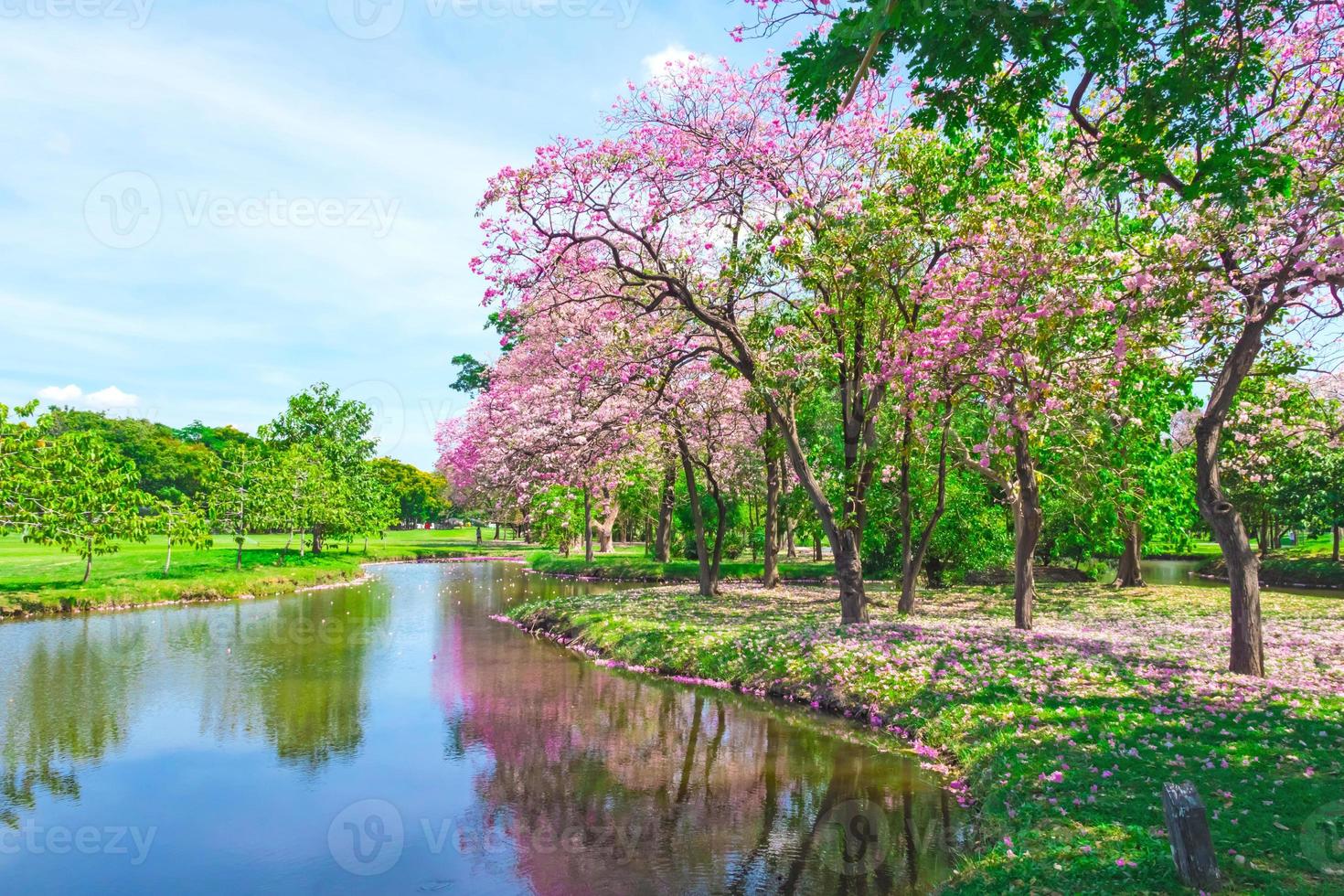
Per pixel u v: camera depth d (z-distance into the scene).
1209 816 6.92
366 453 63.97
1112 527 28.28
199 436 128.88
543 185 16.44
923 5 6.23
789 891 7.46
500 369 31.86
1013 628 18.22
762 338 19.80
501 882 7.83
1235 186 8.45
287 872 8.18
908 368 15.34
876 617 21.00
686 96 17.25
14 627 25.44
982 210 15.71
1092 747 9.13
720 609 23.91
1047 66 8.05
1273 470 27.52
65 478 31.25
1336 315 12.12
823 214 17.23
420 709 14.68
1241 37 8.67
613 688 16.25
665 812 9.55
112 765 11.65
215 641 22.56
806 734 12.55
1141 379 17.58
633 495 48.38
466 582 41.75
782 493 34.66
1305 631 18.52
